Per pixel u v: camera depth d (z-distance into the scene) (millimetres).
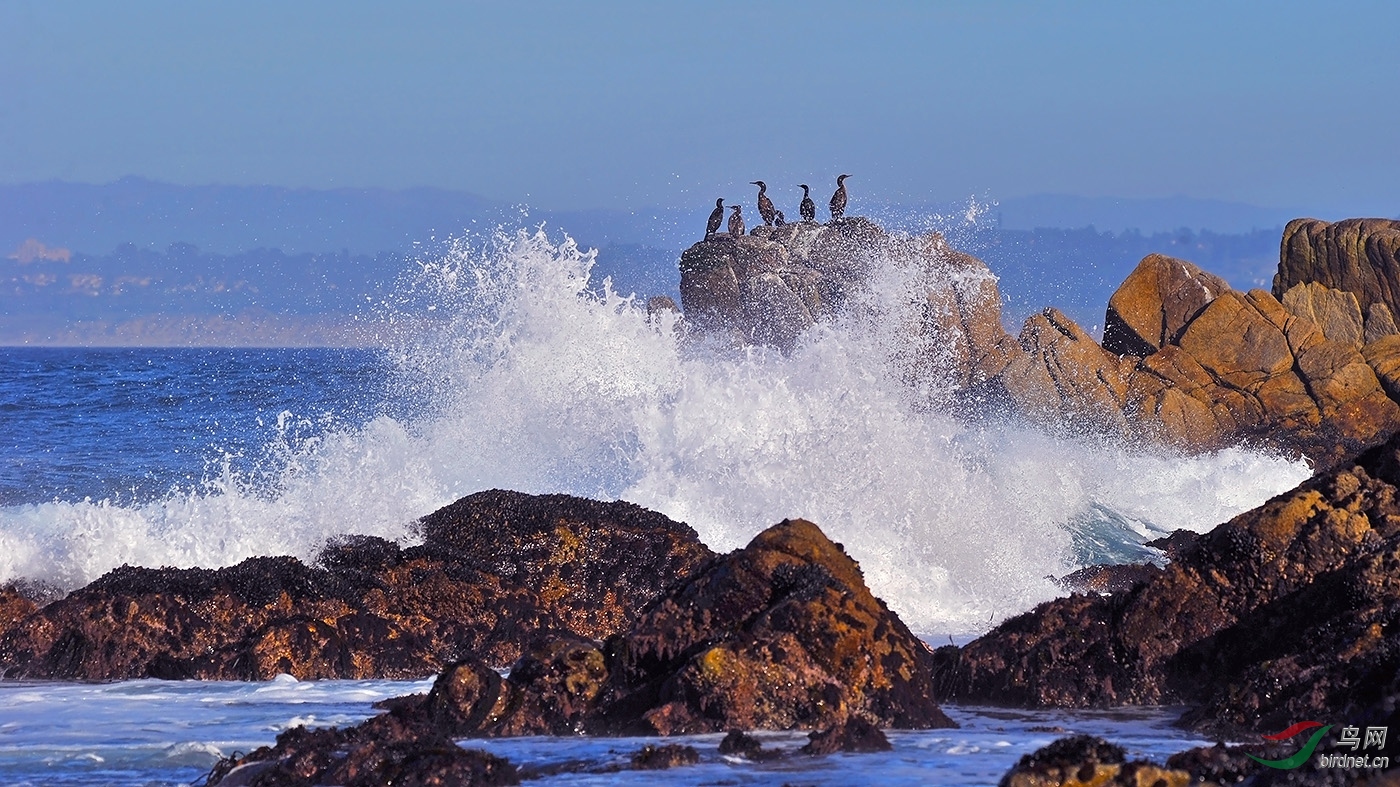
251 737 34875
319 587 47219
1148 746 30578
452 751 27797
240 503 55906
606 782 27375
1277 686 32188
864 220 144625
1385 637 31578
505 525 51406
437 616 48031
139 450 124812
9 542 52375
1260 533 36344
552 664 33719
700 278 144250
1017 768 24906
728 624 33969
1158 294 126688
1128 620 37344
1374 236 131875
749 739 29922
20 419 154375
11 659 45375
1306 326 122250
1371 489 36375
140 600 46094
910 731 32281
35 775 30875
